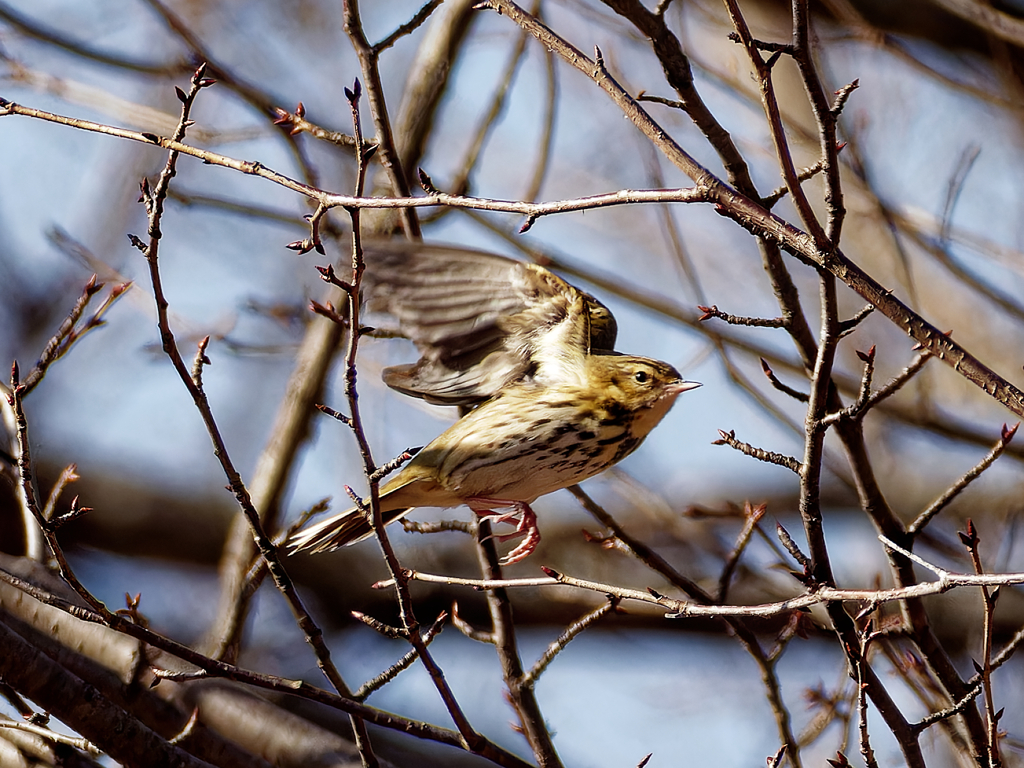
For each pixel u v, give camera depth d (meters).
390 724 7.74
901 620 9.46
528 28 7.47
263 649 17.42
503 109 12.84
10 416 9.66
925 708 9.24
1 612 9.35
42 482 17.44
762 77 6.98
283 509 13.52
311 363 13.69
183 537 17.91
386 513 10.90
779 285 8.65
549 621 17.92
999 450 8.76
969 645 15.39
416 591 17.84
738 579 13.95
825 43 14.10
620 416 10.64
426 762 15.04
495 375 10.69
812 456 7.87
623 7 7.30
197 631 17.56
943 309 16.36
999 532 16.25
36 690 8.17
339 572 17.91
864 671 7.52
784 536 7.95
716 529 16.20
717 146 7.62
